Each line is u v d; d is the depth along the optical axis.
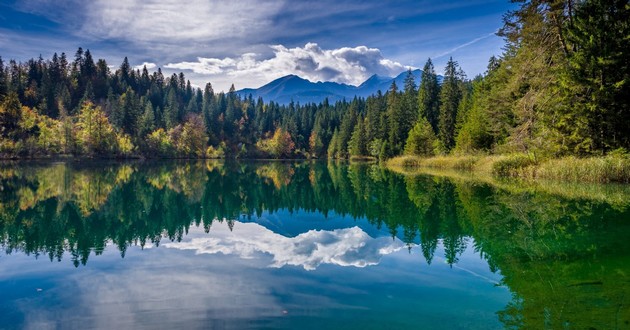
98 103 94.19
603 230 9.41
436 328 4.45
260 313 4.95
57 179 28.42
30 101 82.06
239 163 71.00
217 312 5.00
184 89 126.44
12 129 61.38
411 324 4.57
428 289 5.75
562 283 5.80
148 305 5.27
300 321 4.70
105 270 6.91
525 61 26.42
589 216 11.23
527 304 5.05
